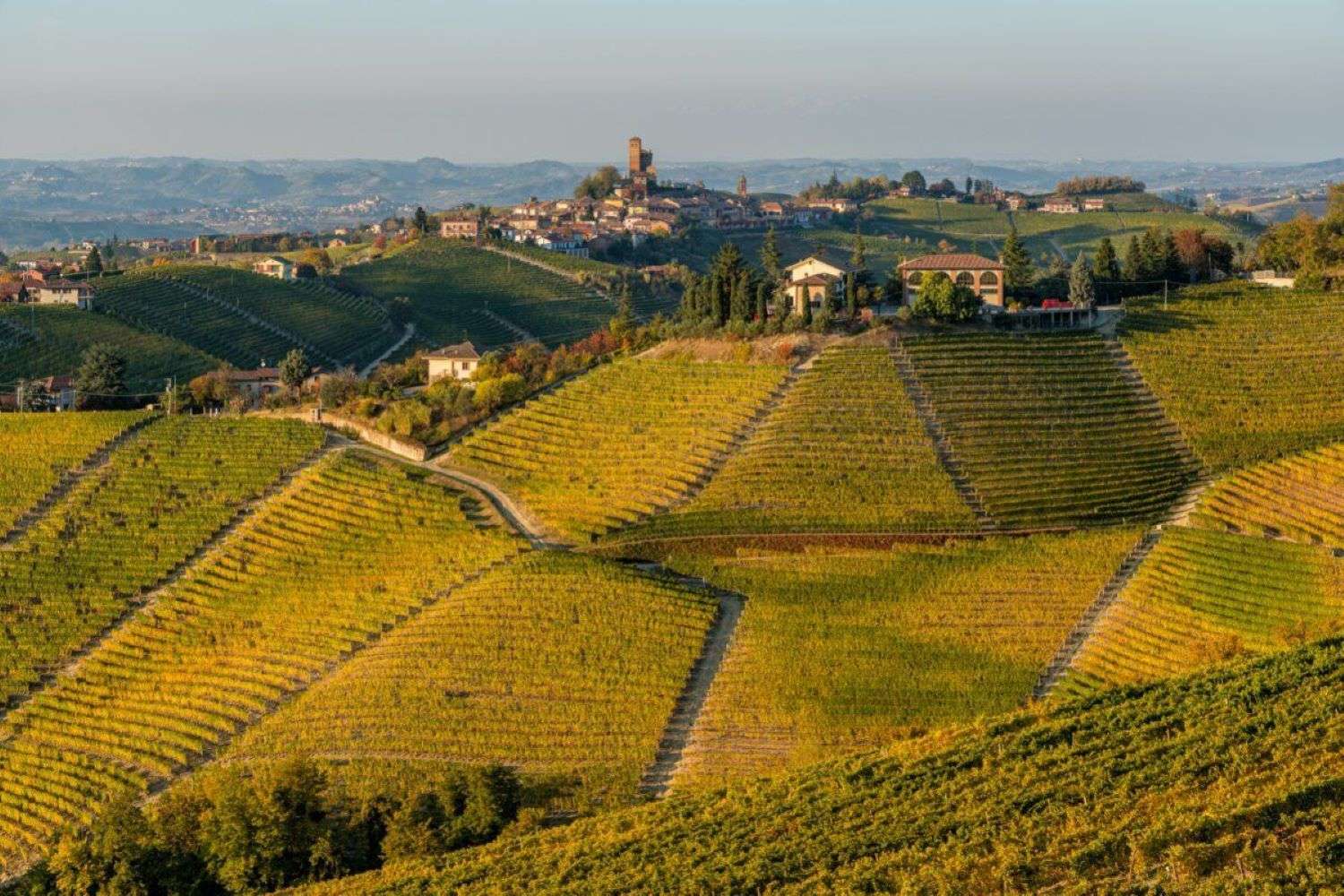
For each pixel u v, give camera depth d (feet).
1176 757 284.20
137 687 426.51
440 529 474.08
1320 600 387.34
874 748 335.26
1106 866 244.63
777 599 410.72
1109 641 381.81
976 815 271.90
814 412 508.94
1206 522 444.14
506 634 401.29
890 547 448.65
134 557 483.51
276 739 379.55
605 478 502.38
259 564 469.57
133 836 339.36
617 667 385.09
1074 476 481.87
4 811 382.42
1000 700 361.10
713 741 356.38
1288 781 261.85
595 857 286.05
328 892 301.22
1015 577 414.21
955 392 517.55
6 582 474.08
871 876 255.29
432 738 368.89
